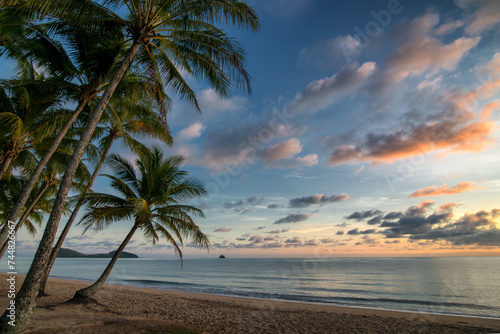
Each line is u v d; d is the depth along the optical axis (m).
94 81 9.18
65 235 11.90
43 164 8.31
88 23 7.05
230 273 47.25
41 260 5.41
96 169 11.84
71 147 11.92
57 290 14.78
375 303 16.53
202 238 10.88
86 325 6.60
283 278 36.06
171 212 10.67
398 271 43.78
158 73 8.56
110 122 11.87
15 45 8.55
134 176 11.69
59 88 9.07
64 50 8.97
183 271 54.31
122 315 8.65
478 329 8.59
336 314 10.96
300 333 7.89
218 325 8.54
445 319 10.20
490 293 20.42
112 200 9.98
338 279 33.22
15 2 6.83
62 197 5.69
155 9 7.40
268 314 10.71
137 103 11.21
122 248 10.85
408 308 14.93
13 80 8.36
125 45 10.38
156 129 11.46
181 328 7.02
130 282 28.92
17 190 16.22
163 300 13.86
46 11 6.62
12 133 8.66
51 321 6.86
